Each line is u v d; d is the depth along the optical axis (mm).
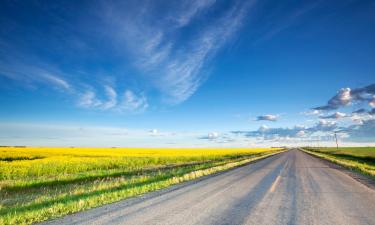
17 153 47469
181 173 23359
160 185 15039
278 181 17453
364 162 39781
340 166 30703
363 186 15211
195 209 9398
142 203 10406
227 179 18625
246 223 7715
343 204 10352
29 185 17156
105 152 55406
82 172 24922
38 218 8164
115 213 8805
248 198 11516
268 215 8617
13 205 11023
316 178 19125
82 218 8180
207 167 30859
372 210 9367
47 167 24156
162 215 8547
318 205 10141
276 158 53156
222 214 8711
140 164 33750
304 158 51875
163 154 51406
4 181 18375
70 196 12273
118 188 14836
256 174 22094
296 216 8516
